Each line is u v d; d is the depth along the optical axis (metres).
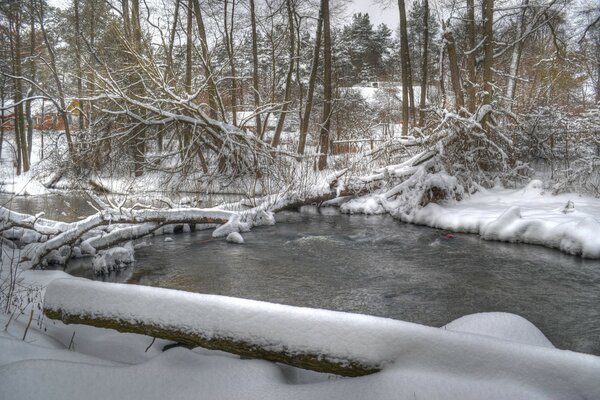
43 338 3.69
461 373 2.38
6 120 31.19
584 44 22.00
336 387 2.51
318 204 16.25
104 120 14.58
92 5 21.98
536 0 17.78
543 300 6.49
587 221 8.94
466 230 11.23
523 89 20.83
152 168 14.30
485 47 15.91
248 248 10.14
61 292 3.44
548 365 2.28
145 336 3.73
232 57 17.02
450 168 13.76
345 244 10.49
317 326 2.71
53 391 2.65
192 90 15.27
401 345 2.53
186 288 7.25
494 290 6.97
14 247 8.67
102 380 2.77
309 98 21.50
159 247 10.31
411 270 8.20
